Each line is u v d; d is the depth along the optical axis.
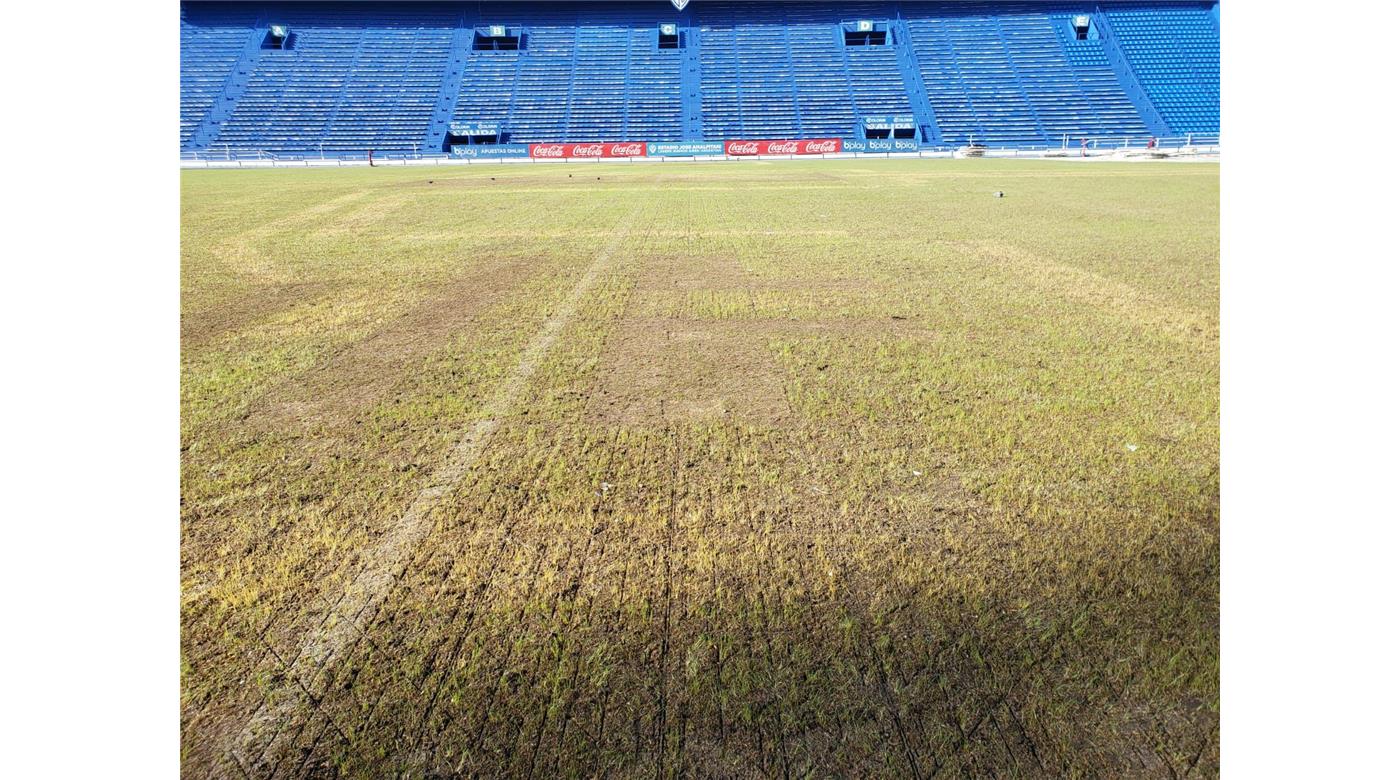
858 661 2.62
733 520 3.51
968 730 2.36
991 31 61.03
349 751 2.32
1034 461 4.11
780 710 2.43
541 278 9.22
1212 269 9.56
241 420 4.75
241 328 6.97
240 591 3.03
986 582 3.04
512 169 39.28
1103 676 2.56
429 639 2.76
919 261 10.15
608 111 55.75
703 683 2.54
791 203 18.45
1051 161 42.69
